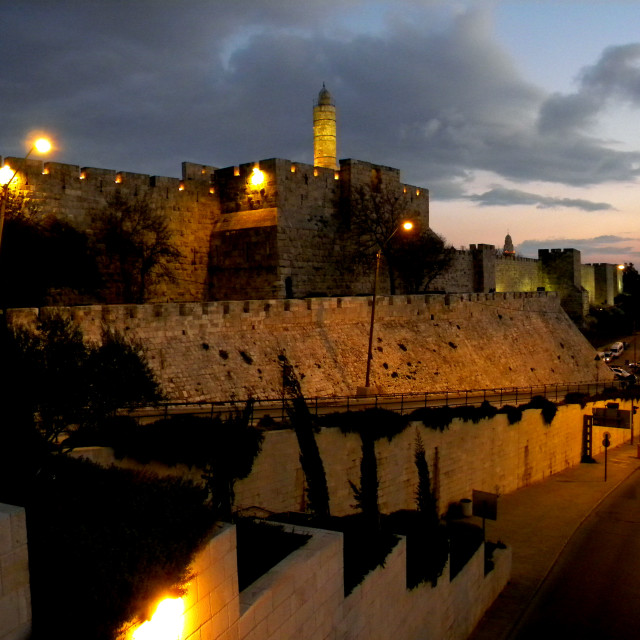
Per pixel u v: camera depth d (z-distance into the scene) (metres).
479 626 19.62
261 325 34.78
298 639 10.43
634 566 24.52
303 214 46.31
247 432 19.16
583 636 19.12
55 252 37.34
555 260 104.94
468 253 73.19
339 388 35.91
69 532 7.14
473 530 25.52
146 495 8.65
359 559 13.53
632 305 119.69
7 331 15.52
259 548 11.45
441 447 28.56
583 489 35.16
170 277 44.97
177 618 7.68
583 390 52.44
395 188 53.50
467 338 47.91
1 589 5.88
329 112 88.75
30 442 12.17
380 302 42.25
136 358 17.64
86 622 6.72
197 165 47.38
